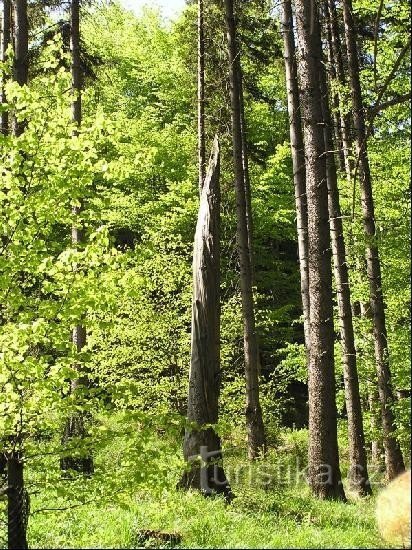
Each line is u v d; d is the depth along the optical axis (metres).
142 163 7.65
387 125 12.62
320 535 7.36
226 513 8.82
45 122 7.16
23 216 7.15
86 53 15.27
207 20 17.56
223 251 22.66
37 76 13.85
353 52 12.22
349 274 15.97
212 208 11.41
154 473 6.75
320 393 10.80
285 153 20.45
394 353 12.26
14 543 6.34
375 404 13.73
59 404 6.94
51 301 7.06
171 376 15.80
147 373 15.66
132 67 25.86
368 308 15.81
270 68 22.30
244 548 6.69
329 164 13.68
